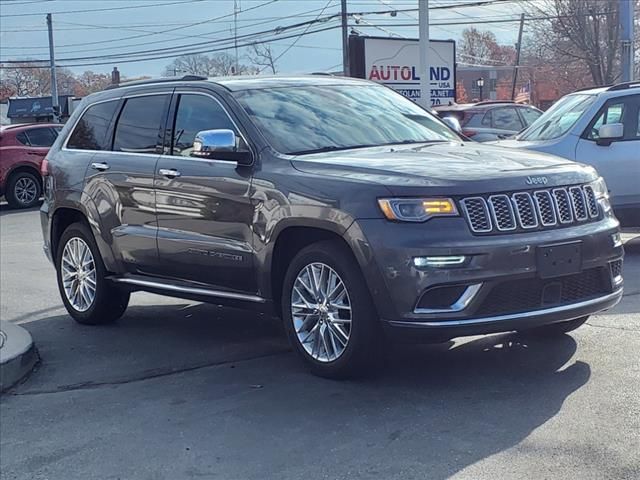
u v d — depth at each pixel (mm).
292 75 7164
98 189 7402
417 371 5762
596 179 5742
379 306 5164
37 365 6566
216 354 6594
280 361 6262
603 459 4211
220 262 6266
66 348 7062
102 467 4605
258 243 5914
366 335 5316
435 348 6281
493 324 5047
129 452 4770
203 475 4391
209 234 6336
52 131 20453
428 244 4965
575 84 46344
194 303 8625
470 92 72312
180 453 4695
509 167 5402
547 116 10516
